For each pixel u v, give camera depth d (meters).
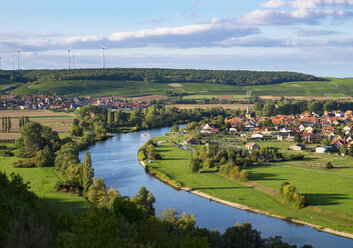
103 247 56.06
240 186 138.50
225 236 81.44
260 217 108.38
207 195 127.62
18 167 163.75
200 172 158.88
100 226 57.34
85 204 112.00
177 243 70.69
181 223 87.81
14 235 56.41
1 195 67.44
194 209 114.44
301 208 113.31
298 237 94.12
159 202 120.81
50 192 125.88
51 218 69.56
